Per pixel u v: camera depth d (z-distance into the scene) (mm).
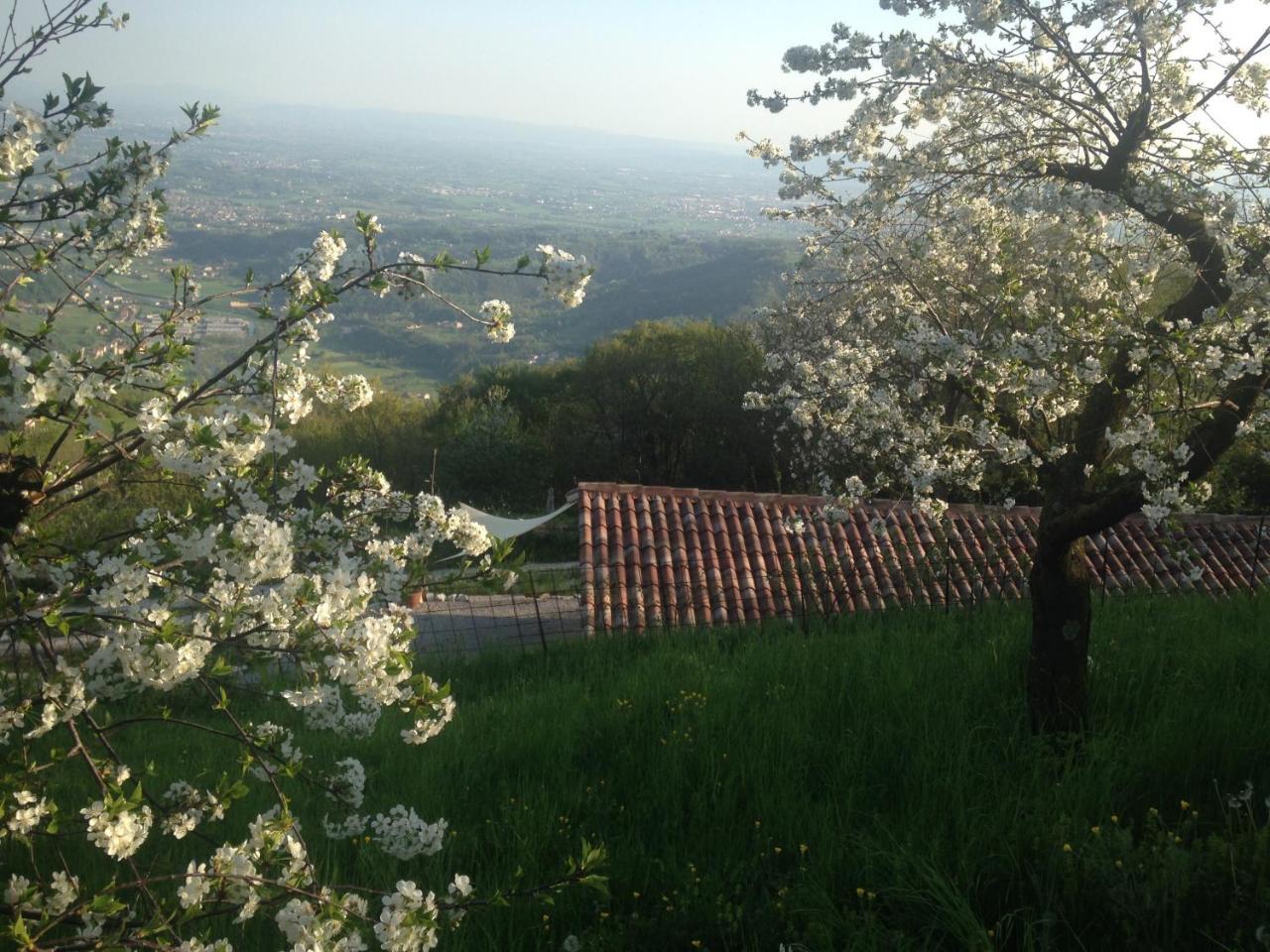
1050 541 6461
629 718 7406
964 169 7129
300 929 3035
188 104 3943
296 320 3627
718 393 26922
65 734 6812
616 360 28781
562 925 4910
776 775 6062
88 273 3904
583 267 3844
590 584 12547
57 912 2873
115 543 3465
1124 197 6410
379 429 30797
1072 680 6547
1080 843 4918
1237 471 17250
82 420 3037
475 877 5309
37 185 3807
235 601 3145
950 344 6551
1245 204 6164
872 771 6125
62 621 2857
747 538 13602
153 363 3271
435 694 3355
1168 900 4332
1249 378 5996
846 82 6852
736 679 7969
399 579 3645
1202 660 7465
